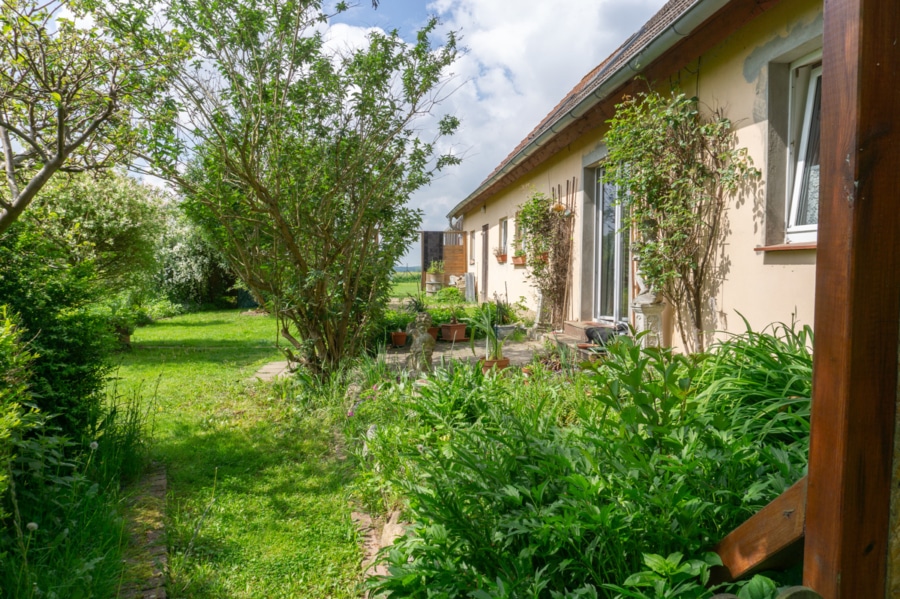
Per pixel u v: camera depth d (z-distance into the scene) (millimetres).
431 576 2041
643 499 1847
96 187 9258
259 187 5508
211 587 2607
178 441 4699
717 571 1698
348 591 2592
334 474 3945
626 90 6277
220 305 18359
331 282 6250
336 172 6066
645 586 1688
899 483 1240
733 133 4898
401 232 6773
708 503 1737
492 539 2100
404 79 6160
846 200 1183
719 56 5086
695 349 5449
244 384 6734
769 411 2498
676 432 2053
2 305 3303
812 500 1282
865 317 1188
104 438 3768
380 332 8898
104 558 2418
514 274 12344
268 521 3293
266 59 5617
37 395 3004
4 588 2191
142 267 10344
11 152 3605
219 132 5344
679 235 5238
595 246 8078
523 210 9664
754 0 4418
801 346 3170
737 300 4898
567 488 2133
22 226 3922
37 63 3598
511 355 7684
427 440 3523
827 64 1229
